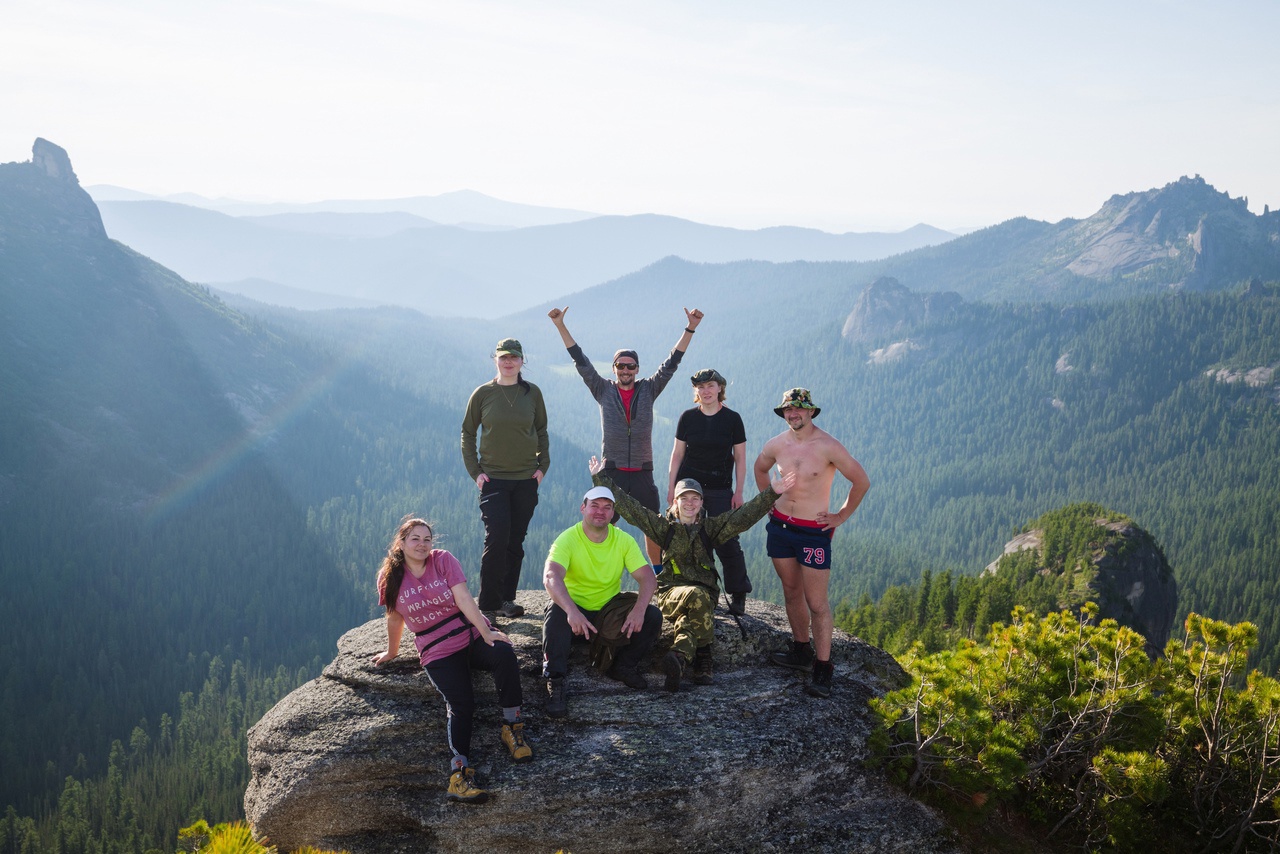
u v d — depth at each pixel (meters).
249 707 116.25
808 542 8.31
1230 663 9.07
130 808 87.19
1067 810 9.14
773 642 9.29
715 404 9.34
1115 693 8.70
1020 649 9.43
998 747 7.95
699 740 7.70
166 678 138.38
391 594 7.46
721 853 7.35
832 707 8.45
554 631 7.84
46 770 104.12
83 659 141.75
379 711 7.88
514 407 9.14
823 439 8.36
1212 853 8.90
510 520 9.29
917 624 86.69
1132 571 100.75
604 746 7.60
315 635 163.75
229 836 5.57
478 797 7.06
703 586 8.55
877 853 7.62
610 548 8.19
